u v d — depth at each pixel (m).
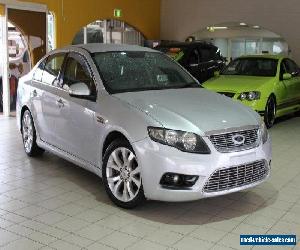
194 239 3.66
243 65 9.47
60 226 3.85
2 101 9.68
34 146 5.84
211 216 4.14
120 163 4.23
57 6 10.44
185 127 3.90
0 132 7.52
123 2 12.62
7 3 8.94
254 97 8.09
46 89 5.43
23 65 9.72
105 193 4.67
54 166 5.60
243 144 4.06
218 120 4.06
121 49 5.29
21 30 9.43
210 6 13.78
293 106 9.66
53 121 5.25
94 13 11.59
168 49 11.90
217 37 18.34
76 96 4.72
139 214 4.14
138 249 3.47
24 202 4.38
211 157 3.83
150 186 3.89
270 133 8.22
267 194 4.79
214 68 12.12
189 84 5.23
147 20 13.82
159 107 4.19
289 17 12.66
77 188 4.82
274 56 9.45
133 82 4.85
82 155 4.80
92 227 3.84
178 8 14.25
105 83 4.65
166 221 4.00
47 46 9.99
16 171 5.37
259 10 13.08
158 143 3.84
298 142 7.44
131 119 4.09
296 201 4.60
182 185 3.84
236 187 4.02
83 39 12.63
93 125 4.52
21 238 3.61
